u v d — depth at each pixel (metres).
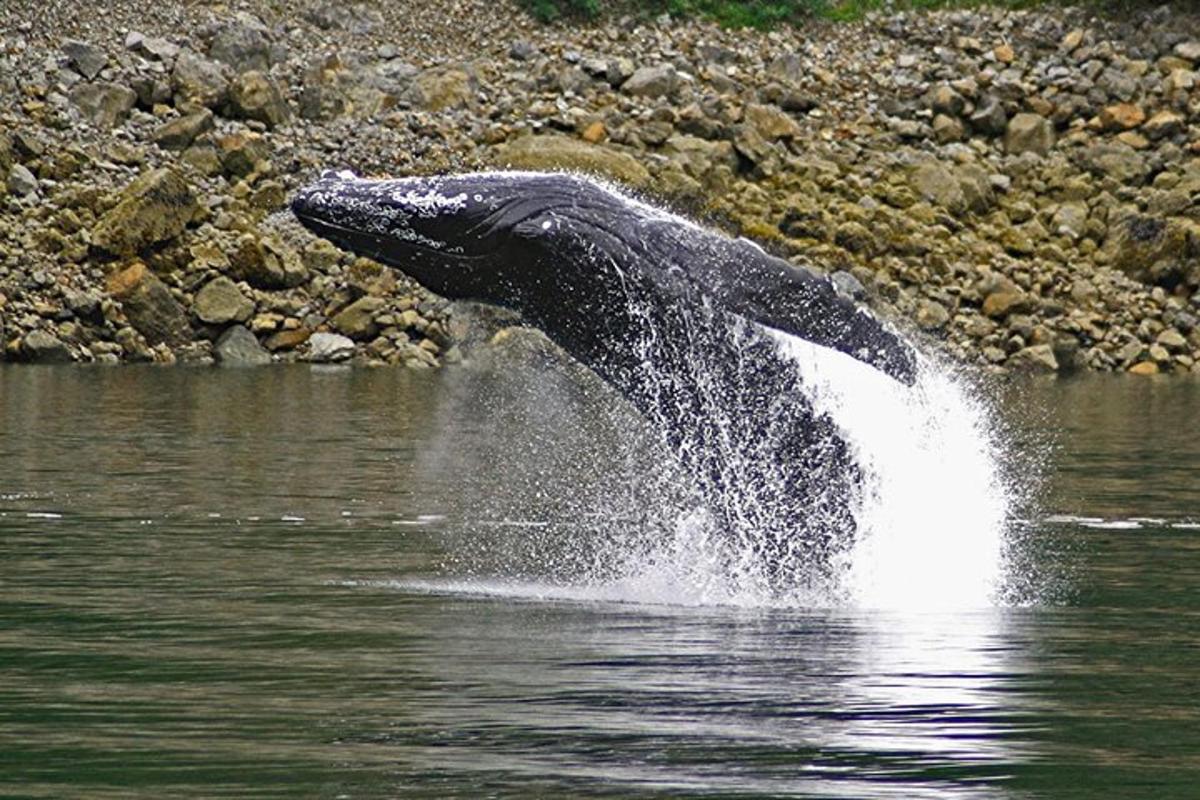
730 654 52.62
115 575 65.00
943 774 40.84
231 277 163.25
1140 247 179.50
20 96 174.75
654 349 66.38
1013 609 60.31
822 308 64.25
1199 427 123.00
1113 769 41.34
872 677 49.78
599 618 58.34
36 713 45.25
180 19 188.88
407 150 179.62
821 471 67.25
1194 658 52.66
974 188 183.75
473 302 68.56
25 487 86.81
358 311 162.38
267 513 81.12
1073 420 127.50
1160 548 73.44
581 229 65.81
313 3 196.50
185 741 42.81
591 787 39.53
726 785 39.81
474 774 40.34
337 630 55.66
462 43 199.62
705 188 178.38
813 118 193.50
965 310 172.75
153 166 171.50
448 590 63.56
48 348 154.38
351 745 42.53
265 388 138.62
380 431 114.25
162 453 100.62
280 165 175.50
